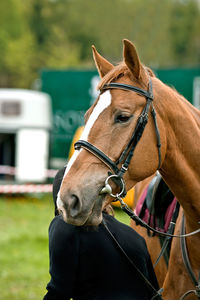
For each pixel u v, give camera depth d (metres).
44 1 79.06
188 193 5.73
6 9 74.12
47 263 13.30
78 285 5.07
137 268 5.14
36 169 23.44
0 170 23.33
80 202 4.79
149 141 5.32
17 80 68.12
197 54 73.75
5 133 23.45
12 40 71.06
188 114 5.74
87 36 68.31
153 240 6.84
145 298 5.21
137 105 5.23
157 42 57.91
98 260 4.98
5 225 17.89
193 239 5.80
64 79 26.61
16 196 24.08
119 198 5.12
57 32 70.69
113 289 5.01
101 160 5.02
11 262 13.27
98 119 5.12
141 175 5.31
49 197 24.61
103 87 5.30
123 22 58.31
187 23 73.69
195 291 5.70
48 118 24.20
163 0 60.59
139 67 5.28
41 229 17.28
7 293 10.80
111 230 5.22
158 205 6.67
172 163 5.61
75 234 4.93
